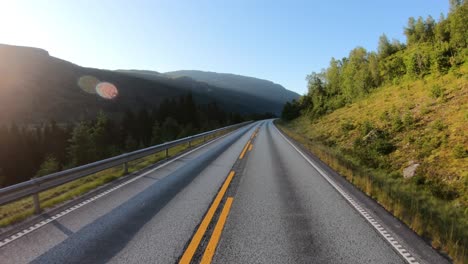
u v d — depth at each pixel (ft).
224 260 13.64
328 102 199.72
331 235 16.57
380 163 49.98
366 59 176.65
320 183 30.17
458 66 89.20
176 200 24.25
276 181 31.17
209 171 37.45
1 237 17.34
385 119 75.00
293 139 89.51
